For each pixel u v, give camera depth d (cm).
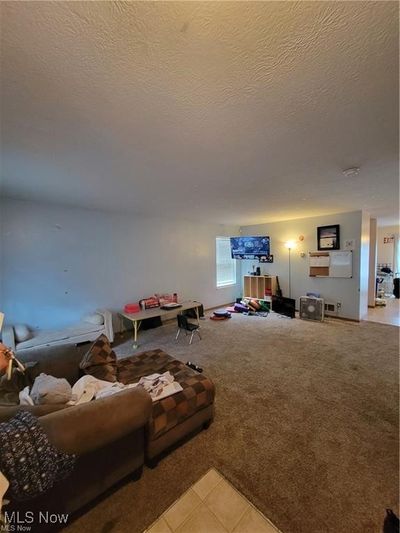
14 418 108
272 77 104
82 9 74
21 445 94
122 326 432
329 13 76
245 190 290
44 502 108
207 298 589
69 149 170
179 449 166
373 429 182
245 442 171
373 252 580
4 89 107
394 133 154
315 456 159
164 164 201
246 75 102
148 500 132
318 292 517
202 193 300
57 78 101
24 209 326
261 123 140
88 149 170
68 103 119
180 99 118
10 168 204
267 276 580
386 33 83
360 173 230
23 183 247
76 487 118
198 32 82
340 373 269
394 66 97
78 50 88
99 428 113
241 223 608
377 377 259
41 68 95
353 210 448
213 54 91
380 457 157
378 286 751
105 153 177
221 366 290
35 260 338
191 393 172
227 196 319
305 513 123
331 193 310
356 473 146
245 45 88
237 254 616
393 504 127
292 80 106
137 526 120
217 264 622
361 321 470
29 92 109
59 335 318
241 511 126
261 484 140
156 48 88
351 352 327
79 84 105
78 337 331
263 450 164
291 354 323
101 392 156
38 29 80
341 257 478
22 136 150
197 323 465
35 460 95
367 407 209
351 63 96
